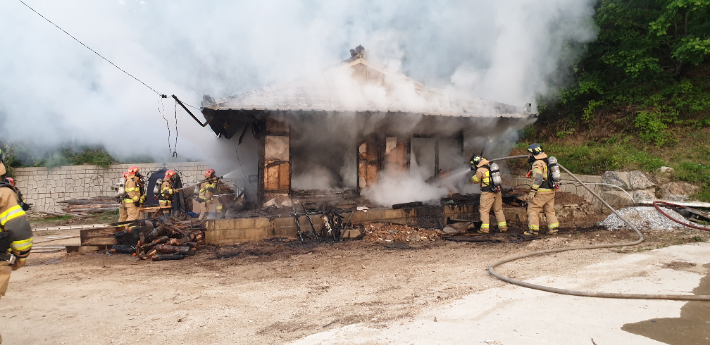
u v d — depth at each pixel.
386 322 3.59
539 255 6.32
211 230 8.50
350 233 8.73
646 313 3.56
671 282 4.42
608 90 15.26
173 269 6.58
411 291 4.68
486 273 5.31
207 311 4.27
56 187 17.56
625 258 5.69
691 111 12.61
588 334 3.11
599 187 10.67
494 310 3.75
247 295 4.86
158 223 8.07
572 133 15.12
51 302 4.74
